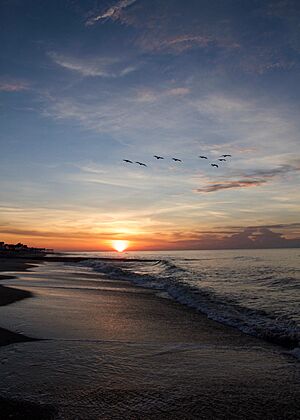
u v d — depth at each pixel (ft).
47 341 29.19
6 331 32.22
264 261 185.47
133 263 193.77
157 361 24.90
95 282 82.79
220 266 145.38
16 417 16.35
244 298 56.44
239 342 31.01
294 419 16.67
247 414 17.15
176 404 18.08
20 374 21.70
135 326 36.40
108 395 18.93
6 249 422.00
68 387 19.83
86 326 35.19
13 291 58.70
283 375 22.35
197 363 24.62
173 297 59.77
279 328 34.99
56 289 64.85
